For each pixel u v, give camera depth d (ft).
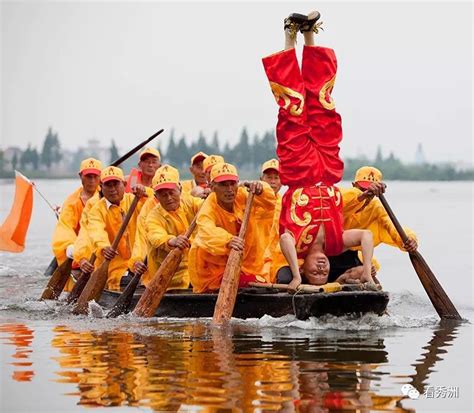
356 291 44.55
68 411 30.30
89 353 38.83
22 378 34.45
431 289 49.08
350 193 49.83
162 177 52.95
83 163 63.62
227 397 31.35
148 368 35.65
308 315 44.96
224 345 40.32
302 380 33.60
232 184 48.78
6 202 207.92
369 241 46.85
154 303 50.16
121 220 58.49
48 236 120.37
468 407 30.55
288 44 47.55
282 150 47.85
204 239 48.60
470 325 46.29
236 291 46.96
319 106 47.78
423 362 36.68
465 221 137.28
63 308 54.34
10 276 74.33
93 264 57.16
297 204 47.26
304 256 47.73
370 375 34.45
